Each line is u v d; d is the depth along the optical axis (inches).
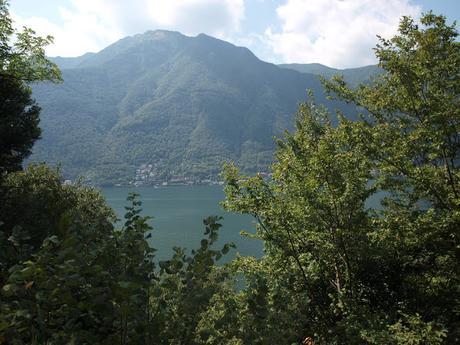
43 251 105.8
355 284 499.8
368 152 465.7
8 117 739.4
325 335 435.2
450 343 439.2
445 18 435.2
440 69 436.5
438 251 467.2
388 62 436.1
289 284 170.6
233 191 494.6
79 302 104.1
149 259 122.1
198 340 117.6
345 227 464.1
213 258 128.9
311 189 452.8
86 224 137.2
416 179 450.0
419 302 500.4
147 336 109.7
